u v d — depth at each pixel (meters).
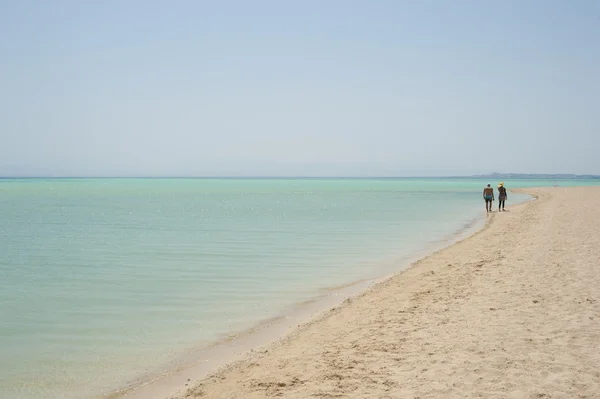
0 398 8.09
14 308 13.71
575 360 8.01
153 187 178.62
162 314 13.05
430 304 12.52
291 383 7.89
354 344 9.70
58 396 8.16
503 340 9.13
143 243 27.88
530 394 6.84
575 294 12.38
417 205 65.62
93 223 40.78
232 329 11.70
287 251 24.45
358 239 29.27
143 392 8.21
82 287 16.45
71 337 11.20
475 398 6.78
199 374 8.90
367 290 15.23
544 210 43.00
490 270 16.50
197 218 45.75
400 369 8.07
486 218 40.94
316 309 13.35
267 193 121.12
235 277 18.00
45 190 132.62
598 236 23.19
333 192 127.56
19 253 24.20
